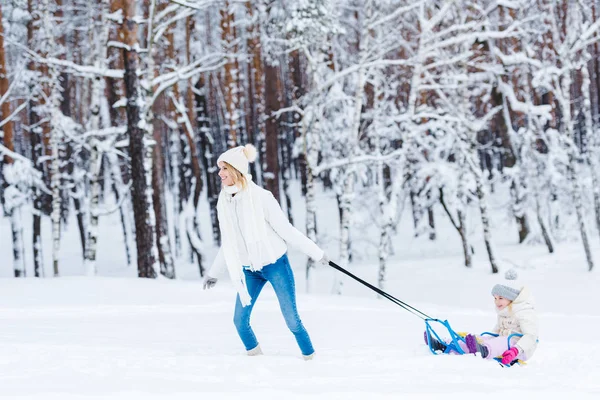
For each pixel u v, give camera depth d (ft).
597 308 45.19
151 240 47.91
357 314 29.09
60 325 21.76
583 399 10.27
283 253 14.73
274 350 16.94
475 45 71.46
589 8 66.33
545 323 29.66
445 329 24.09
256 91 83.51
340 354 15.75
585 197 77.30
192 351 15.92
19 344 15.23
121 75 51.34
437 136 70.13
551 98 76.13
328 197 124.57
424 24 54.24
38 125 78.07
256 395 9.84
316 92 54.60
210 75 119.24
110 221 125.39
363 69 54.80
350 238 81.15
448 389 10.77
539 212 68.95
